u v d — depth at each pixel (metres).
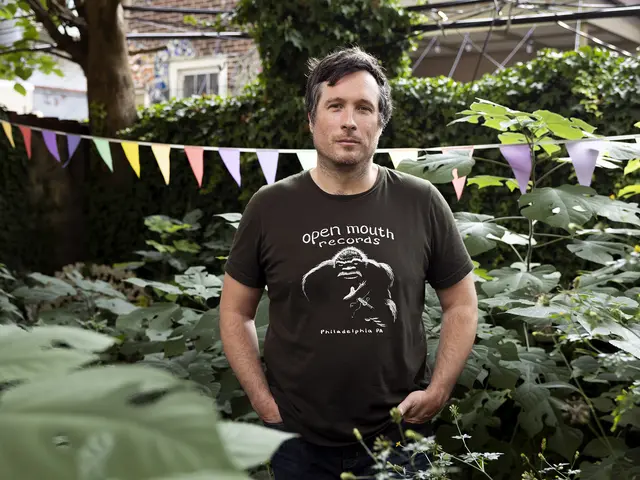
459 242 1.99
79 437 0.26
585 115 4.33
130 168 6.31
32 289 3.43
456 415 1.89
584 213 2.27
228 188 5.82
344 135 1.82
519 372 2.38
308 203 1.87
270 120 5.49
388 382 1.83
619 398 1.79
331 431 1.81
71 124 6.54
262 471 2.14
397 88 4.95
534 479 1.91
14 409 0.27
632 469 2.12
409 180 1.96
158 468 0.25
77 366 0.38
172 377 0.29
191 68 9.12
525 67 4.56
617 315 1.94
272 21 5.29
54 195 6.41
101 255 6.52
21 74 7.07
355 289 1.80
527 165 2.45
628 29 7.81
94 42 6.39
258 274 1.97
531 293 2.40
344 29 5.30
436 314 2.48
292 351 1.84
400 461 1.81
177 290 2.97
